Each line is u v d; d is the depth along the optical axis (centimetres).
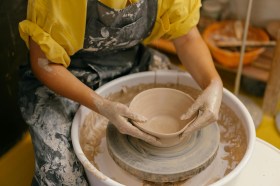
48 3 122
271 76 202
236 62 224
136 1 131
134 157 122
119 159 122
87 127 143
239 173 117
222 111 147
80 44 134
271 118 214
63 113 140
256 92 231
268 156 140
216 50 223
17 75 181
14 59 176
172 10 141
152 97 135
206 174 129
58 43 129
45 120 137
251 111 212
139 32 143
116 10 128
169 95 135
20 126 193
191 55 148
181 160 121
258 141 146
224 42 231
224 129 145
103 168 133
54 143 132
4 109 179
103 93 150
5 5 160
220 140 142
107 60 155
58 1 122
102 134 146
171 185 126
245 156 121
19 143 195
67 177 129
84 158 120
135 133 119
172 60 255
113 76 158
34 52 132
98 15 129
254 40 231
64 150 132
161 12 142
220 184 112
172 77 157
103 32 134
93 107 127
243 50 197
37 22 127
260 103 227
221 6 245
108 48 145
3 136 184
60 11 124
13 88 181
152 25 146
